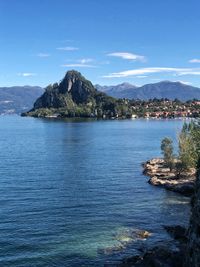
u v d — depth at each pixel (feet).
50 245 201.26
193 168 402.31
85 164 489.26
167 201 295.07
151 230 226.58
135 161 519.60
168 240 208.33
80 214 257.34
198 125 349.20
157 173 413.39
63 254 190.49
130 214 258.78
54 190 332.39
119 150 646.33
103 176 404.36
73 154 590.14
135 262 177.27
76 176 403.34
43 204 282.36
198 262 149.28
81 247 199.11
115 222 240.32
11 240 207.41
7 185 351.67
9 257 186.60
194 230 157.38
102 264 179.93
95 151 630.74
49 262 181.88
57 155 577.84
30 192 322.96
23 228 226.58
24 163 496.64
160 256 176.04
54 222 238.89
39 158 545.44
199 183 165.17
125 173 424.05
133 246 200.85
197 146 340.80
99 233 219.82
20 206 275.80
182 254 173.68
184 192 321.52
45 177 395.55
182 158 382.63
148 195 315.37
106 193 322.14
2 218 245.86
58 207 274.57
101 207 276.21
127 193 322.55
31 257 186.70
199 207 156.66
